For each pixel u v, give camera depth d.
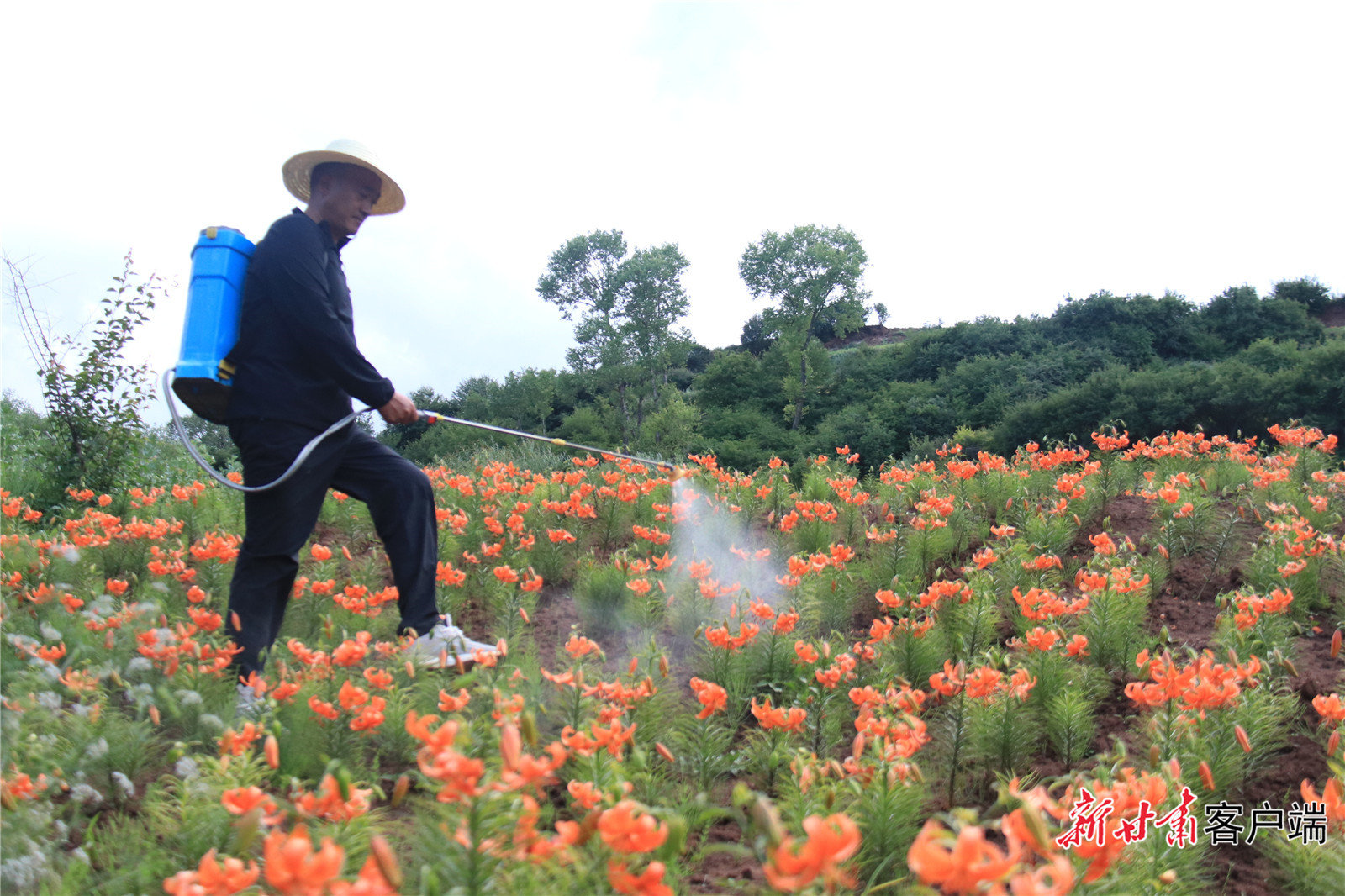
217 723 2.89
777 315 63.00
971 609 4.55
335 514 7.66
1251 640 4.20
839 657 3.52
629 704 3.22
